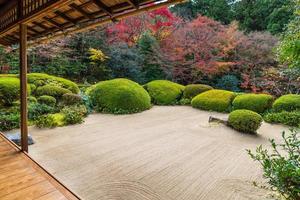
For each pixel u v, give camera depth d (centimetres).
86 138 513
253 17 1337
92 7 248
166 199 277
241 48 1093
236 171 359
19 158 300
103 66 1238
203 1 1507
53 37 392
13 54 973
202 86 1063
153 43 1223
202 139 530
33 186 231
